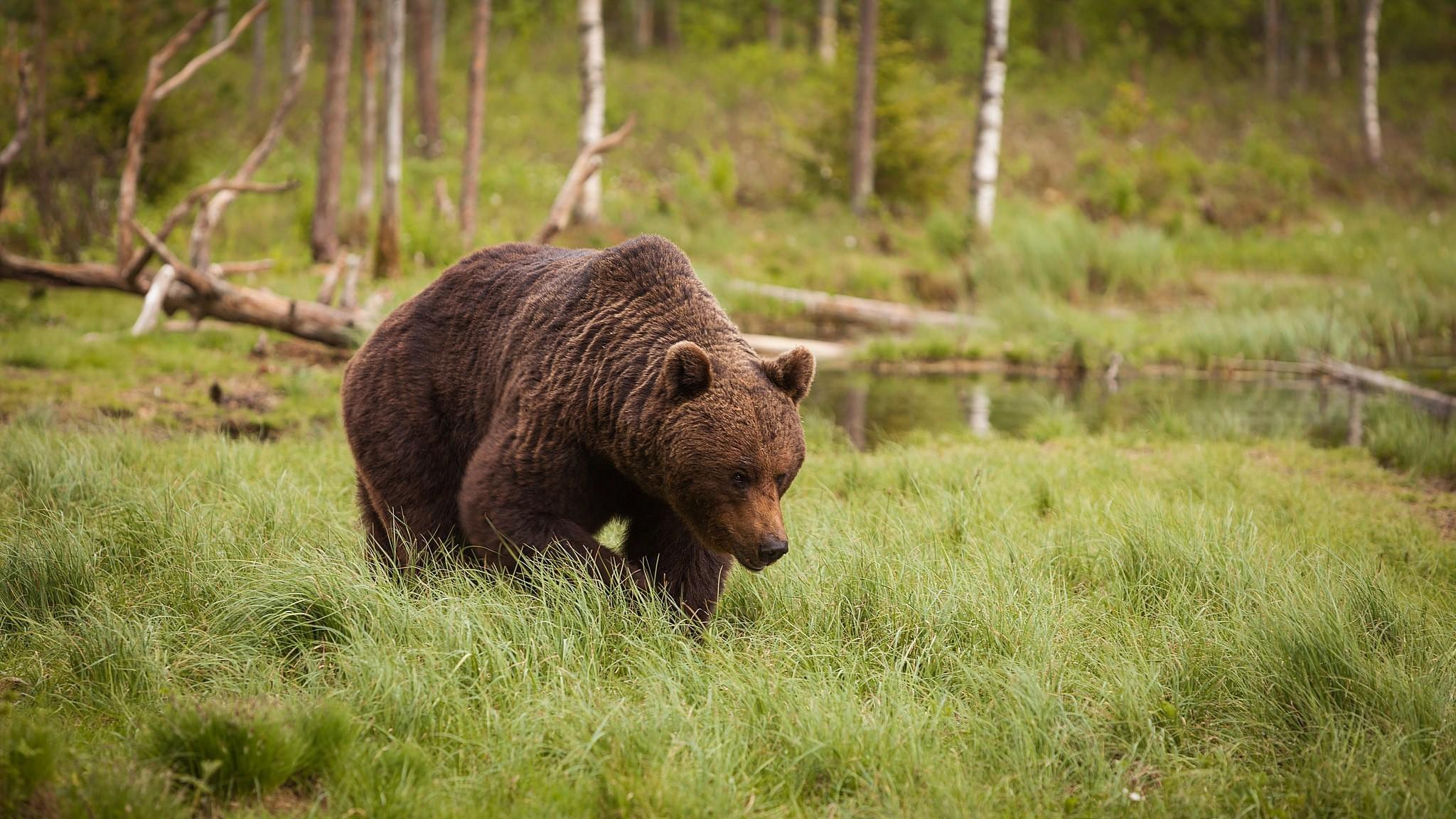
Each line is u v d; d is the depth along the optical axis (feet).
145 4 82.74
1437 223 117.19
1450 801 16.75
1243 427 50.34
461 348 24.97
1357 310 76.59
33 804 15.31
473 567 25.05
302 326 59.47
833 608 22.94
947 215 97.76
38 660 20.58
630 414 21.62
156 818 15.11
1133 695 19.48
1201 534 27.04
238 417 46.93
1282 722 19.24
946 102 114.01
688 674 20.06
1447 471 41.81
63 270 58.85
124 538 26.21
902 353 71.46
